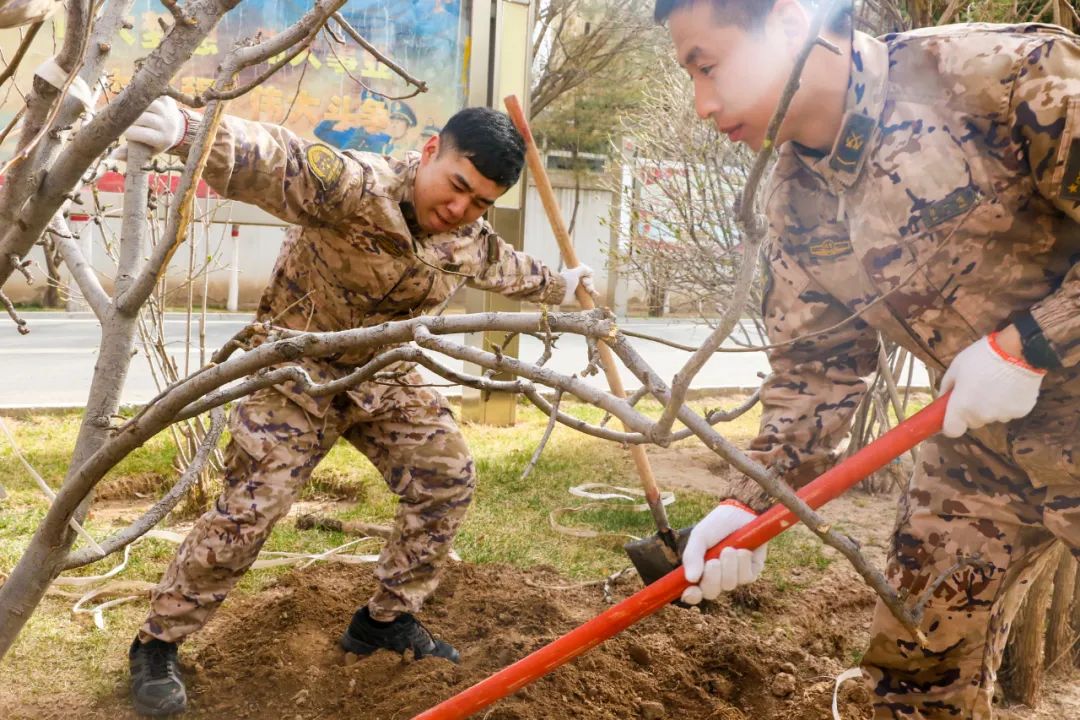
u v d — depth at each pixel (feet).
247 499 9.00
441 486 9.75
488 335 22.44
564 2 49.80
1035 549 7.18
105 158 6.50
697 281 19.04
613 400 4.65
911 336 6.89
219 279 50.67
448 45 20.27
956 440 7.14
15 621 6.04
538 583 12.85
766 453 7.36
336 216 8.37
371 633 10.00
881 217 6.51
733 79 6.40
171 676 9.17
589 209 60.54
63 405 21.97
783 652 10.45
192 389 5.24
